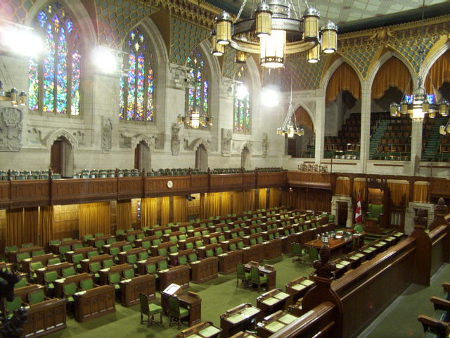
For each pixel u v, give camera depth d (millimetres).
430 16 27391
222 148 31875
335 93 33281
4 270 3273
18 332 3018
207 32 28219
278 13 8016
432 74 28266
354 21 28781
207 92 31422
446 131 20688
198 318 13133
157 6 24203
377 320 7344
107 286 13695
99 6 21891
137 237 20891
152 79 27188
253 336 8734
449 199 26609
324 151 36375
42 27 21078
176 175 25141
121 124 25250
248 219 26547
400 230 28484
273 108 36406
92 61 22938
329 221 28547
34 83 21016
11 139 19391
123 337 12141
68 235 21312
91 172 21500
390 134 34625
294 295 13336
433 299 6102
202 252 18688
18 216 18828
